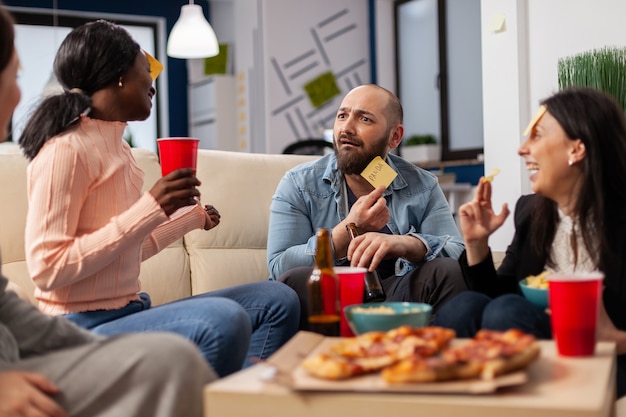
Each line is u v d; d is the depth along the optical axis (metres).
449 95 6.49
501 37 3.77
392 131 2.51
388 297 2.22
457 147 6.44
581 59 3.07
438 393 1.08
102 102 1.94
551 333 1.56
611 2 3.37
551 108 1.75
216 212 2.29
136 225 1.77
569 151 1.72
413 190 2.57
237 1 7.24
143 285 2.54
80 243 1.76
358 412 1.08
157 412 1.22
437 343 1.21
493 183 3.84
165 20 7.56
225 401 1.13
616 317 1.66
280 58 6.91
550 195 1.78
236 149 7.31
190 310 1.81
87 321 1.87
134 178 2.02
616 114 1.71
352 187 2.53
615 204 1.71
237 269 2.73
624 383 1.62
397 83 7.12
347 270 1.81
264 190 2.87
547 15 3.62
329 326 1.58
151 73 2.10
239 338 1.81
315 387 1.10
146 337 1.28
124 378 1.23
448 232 2.55
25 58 7.04
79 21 7.27
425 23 6.72
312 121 7.11
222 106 7.23
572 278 1.32
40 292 1.92
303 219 2.49
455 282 2.09
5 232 2.31
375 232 2.34
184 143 1.83
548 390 1.10
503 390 1.10
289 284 2.21
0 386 1.19
